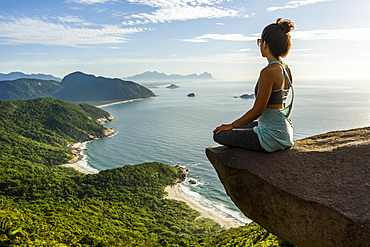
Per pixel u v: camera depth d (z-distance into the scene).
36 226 34.16
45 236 32.47
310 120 147.75
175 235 53.97
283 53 4.02
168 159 109.31
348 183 3.44
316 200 3.34
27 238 28.72
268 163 3.99
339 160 3.79
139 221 60.34
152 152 119.81
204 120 185.00
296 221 3.55
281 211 3.67
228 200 73.81
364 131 4.68
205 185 83.69
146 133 155.50
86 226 48.00
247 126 4.67
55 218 47.53
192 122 180.25
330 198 3.33
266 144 4.05
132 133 158.50
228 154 4.30
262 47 4.16
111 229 50.66
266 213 3.87
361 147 3.93
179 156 111.69
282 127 4.04
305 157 3.98
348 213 3.12
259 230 35.25
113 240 41.06
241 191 4.02
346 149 3.96
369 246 3.00
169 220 62.16
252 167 3.96
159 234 54.78
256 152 4.25
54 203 63.44
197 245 44.12
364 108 187.38
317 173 3.69
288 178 3.72
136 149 126.38
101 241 38.34
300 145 4.41
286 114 4.07
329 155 3.92
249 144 4.19
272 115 4.04
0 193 69.56
